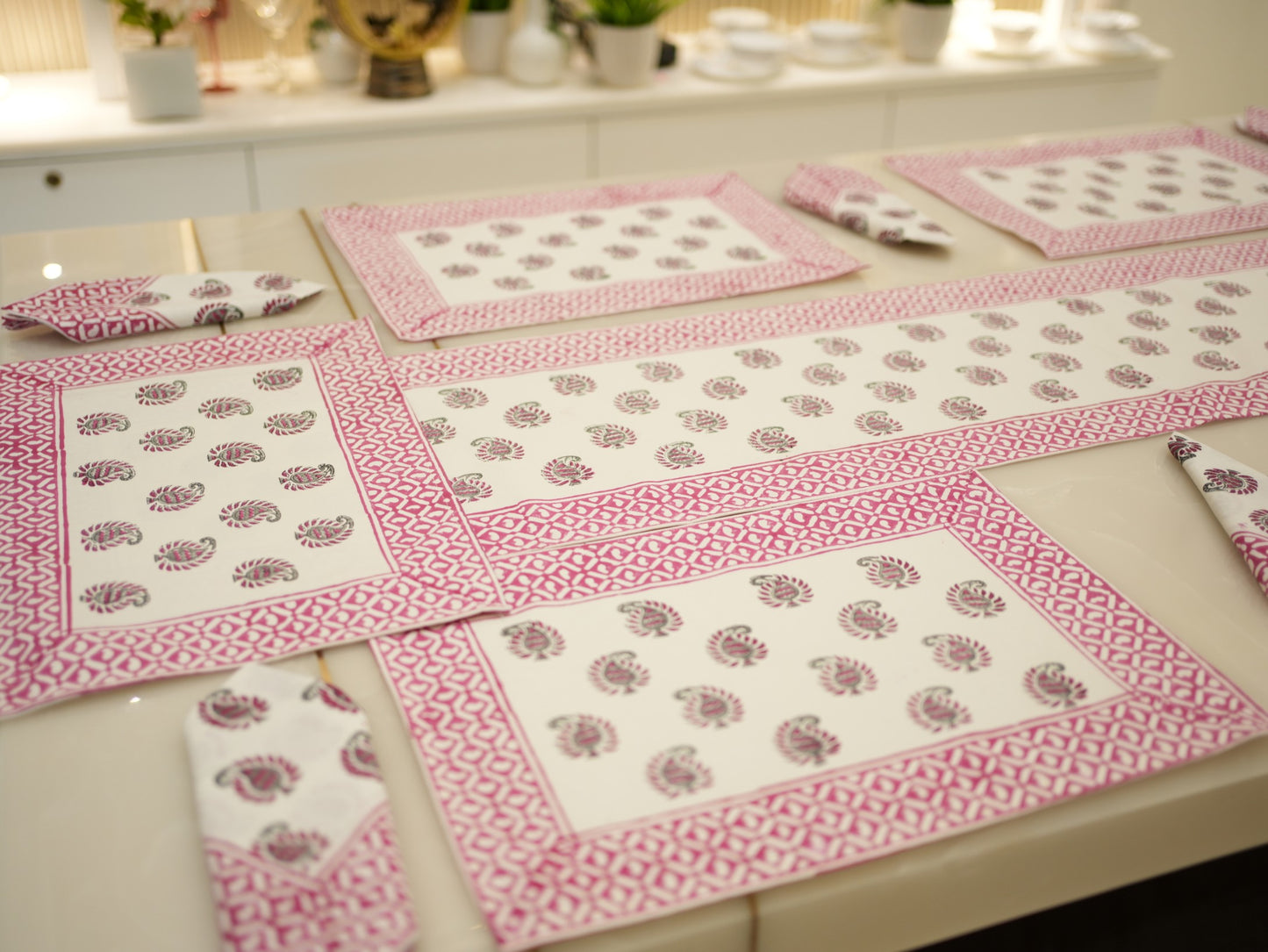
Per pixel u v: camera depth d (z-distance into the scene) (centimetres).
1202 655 76
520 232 139
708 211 146
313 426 98
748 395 106
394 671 72
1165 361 114
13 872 60
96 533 84
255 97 233
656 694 71
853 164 164
